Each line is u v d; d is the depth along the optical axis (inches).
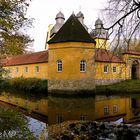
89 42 1307.8
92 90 1309.1
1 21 368.2
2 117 289.3
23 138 242.8
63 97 1211.2
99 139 445.7
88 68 1304.1
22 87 1545.3
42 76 1624.0
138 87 1418.6
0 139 237.6
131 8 426.3
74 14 1403.8
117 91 1347.2
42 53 1780.3
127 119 671.1
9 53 467.2
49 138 356.5
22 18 418.3
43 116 711.1
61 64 1327.5
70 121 584.1
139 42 453.4
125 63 525.0
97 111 809.5
